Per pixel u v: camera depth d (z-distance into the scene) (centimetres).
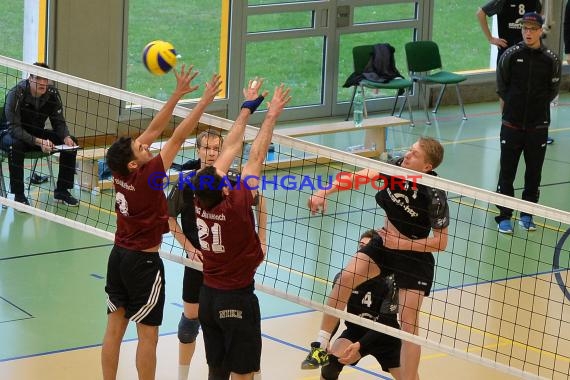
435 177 1364
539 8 3012
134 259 1376
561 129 3366
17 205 1650
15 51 2856
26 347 1644
